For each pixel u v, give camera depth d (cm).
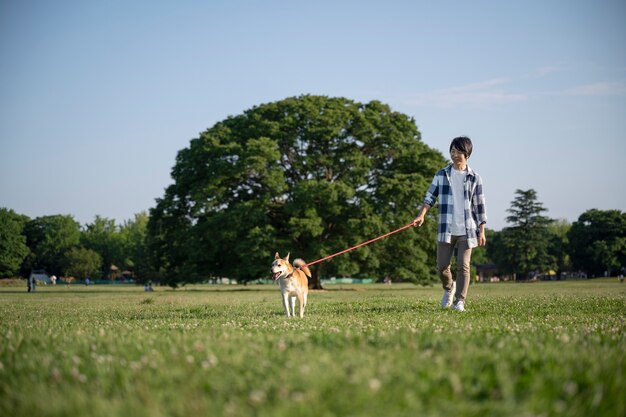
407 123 4222
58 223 11494
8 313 1173
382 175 4119
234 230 3709
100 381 331
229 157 3931
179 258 4288
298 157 4012
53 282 9100
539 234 8894
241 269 3784
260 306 1384
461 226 937
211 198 3925
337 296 2319
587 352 402
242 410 270
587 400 287
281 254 3678
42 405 284
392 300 1565
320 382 309
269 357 398
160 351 432
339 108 4122
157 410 269
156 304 1599
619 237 8919
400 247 3966
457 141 936
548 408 273
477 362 360
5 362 398
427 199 964
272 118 4197
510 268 9400
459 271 948
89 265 10756
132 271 12225
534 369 344
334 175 4153
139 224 12056
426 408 270
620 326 645
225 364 371
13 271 10300
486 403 277
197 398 288
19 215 11594
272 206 4069
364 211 3722
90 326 734
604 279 7888
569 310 966
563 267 10769
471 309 991
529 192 8988
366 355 387
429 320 750
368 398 279
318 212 3838
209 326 687
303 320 798
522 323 695
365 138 4012
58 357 419
